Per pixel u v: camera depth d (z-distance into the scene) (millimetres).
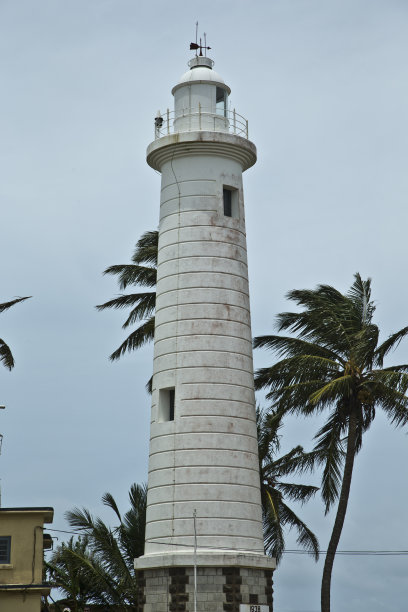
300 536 56188
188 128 48469
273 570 45062
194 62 50312
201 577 43062
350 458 49000
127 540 54375
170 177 48281
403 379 47312
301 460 52625
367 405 49844
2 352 41250
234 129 49219
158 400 46031
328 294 51719
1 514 43625
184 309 46281
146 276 55594
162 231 48156
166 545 43969
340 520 48812
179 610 42719
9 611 42719
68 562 52312
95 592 53062
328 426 51406
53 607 57531
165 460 44906
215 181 47812
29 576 43219
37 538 43688
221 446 44656
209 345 45719
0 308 41250
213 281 46562
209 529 43719
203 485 44188
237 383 45719
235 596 42938
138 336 56156
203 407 45000
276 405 51719
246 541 44188
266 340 51562
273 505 53125
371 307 50562
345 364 49469
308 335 51094
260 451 54500
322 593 48281
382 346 49719
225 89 49812
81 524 53094
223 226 47375
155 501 44875
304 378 49656
